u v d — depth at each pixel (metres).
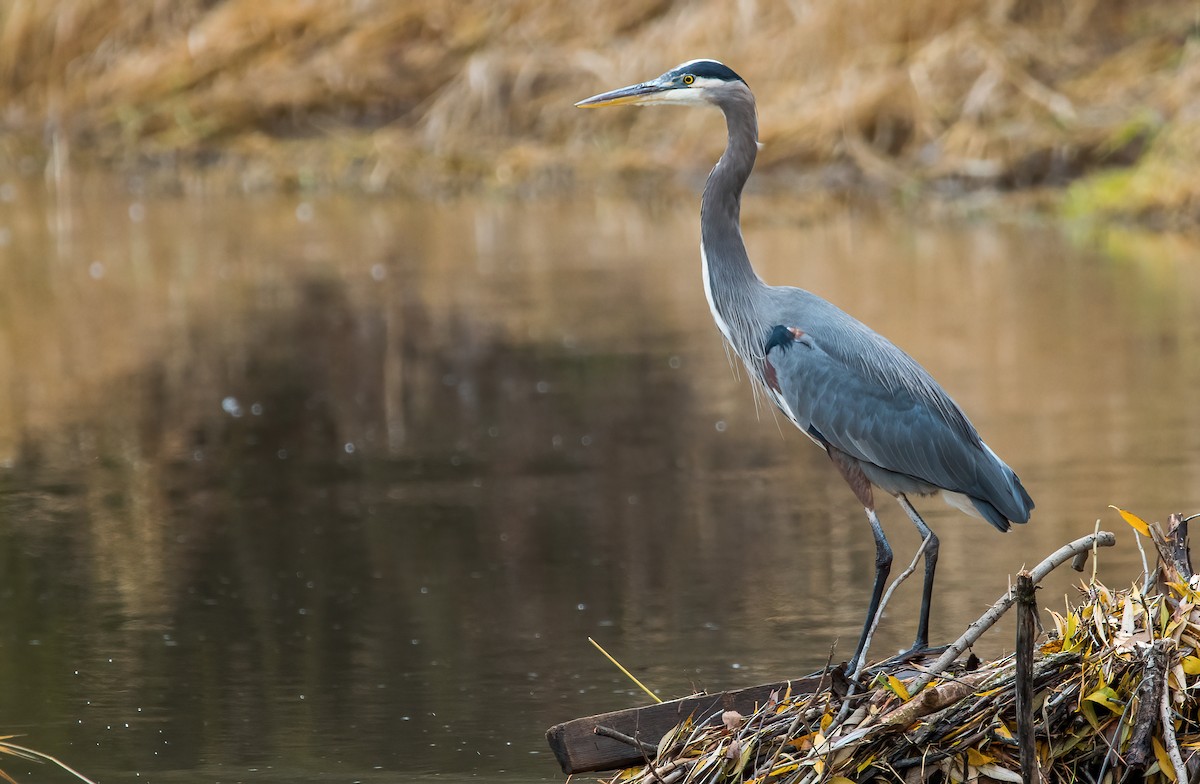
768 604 9.66
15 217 26.38
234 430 13.95
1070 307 17.80
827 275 19.70
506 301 19.12
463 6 32.41
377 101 31.45
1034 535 10.67
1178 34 27.12
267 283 20.55
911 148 26.45
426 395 15.04
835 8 28.11
